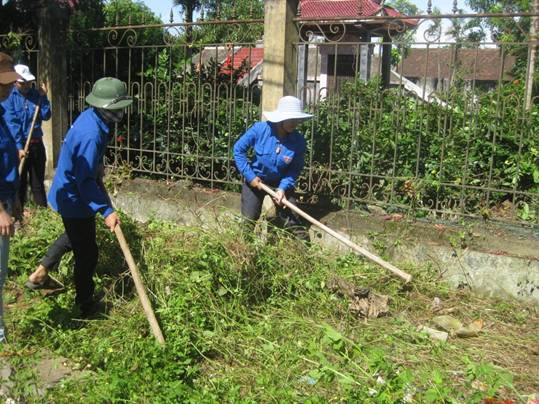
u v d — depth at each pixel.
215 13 8.02
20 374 3.89
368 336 4.72
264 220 6.06
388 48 9.31
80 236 4.68
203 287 4.82
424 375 3.94
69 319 4.75
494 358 4.56
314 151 6.91
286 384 3.96
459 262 5.78
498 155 6.71
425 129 6.73
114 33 8.47
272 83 6.67
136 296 5.04
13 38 8.87
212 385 3.97
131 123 8.33
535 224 5.90
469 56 7.16
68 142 4.52
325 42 6.56
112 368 3.96
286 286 5.25
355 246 5.62
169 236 5.56
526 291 5.48
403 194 6.62
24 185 7.59
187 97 7.66
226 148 7.55
